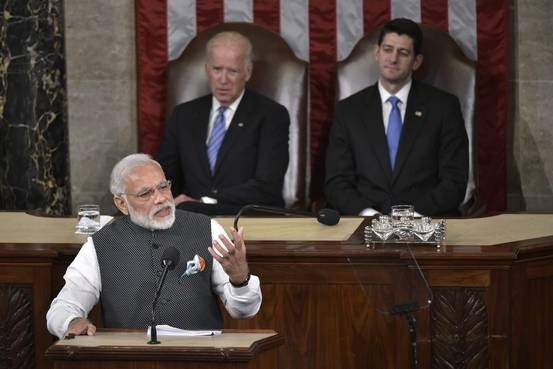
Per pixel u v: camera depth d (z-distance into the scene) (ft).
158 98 77.36
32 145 76.64
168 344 36.04
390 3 76.33
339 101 71.15
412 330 39.68
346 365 48.85
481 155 77.15
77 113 79.77
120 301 42.93
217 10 76.64
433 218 56.90
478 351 48.06
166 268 38.55
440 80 72.79
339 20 76.64
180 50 77.00
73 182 80.38
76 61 79.25
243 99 71.77
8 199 77.20
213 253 40.34
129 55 79.30
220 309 45.65
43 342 49.11
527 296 49.01
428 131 69.46
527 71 78.79
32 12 75.77
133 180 43.52
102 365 35.65
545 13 78.07
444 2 76.07
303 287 48.67
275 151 70.74
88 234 52.85
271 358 37.96
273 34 73.92
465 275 47.62
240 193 69.56
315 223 55.57
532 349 49.39
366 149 69.51
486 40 76.33
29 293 48.98
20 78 76.13
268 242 50.24
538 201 79.56
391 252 47.11
